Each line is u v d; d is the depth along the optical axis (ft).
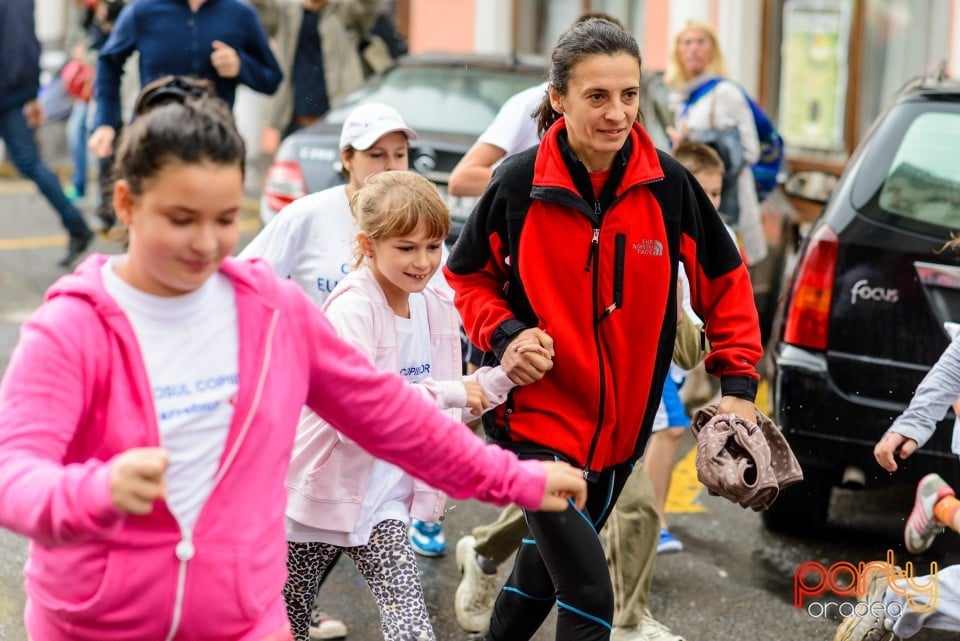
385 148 14.55
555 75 11.05
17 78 32.71
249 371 8.07
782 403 17.16
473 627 15.28
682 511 19.89
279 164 25.23
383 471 12.17
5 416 7.36
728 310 11.76
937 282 16.43
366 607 16.08
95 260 7.95
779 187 29.76
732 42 43.60
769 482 11.14
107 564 7.72
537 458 11.41
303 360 8.41
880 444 14.28
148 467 6.75
